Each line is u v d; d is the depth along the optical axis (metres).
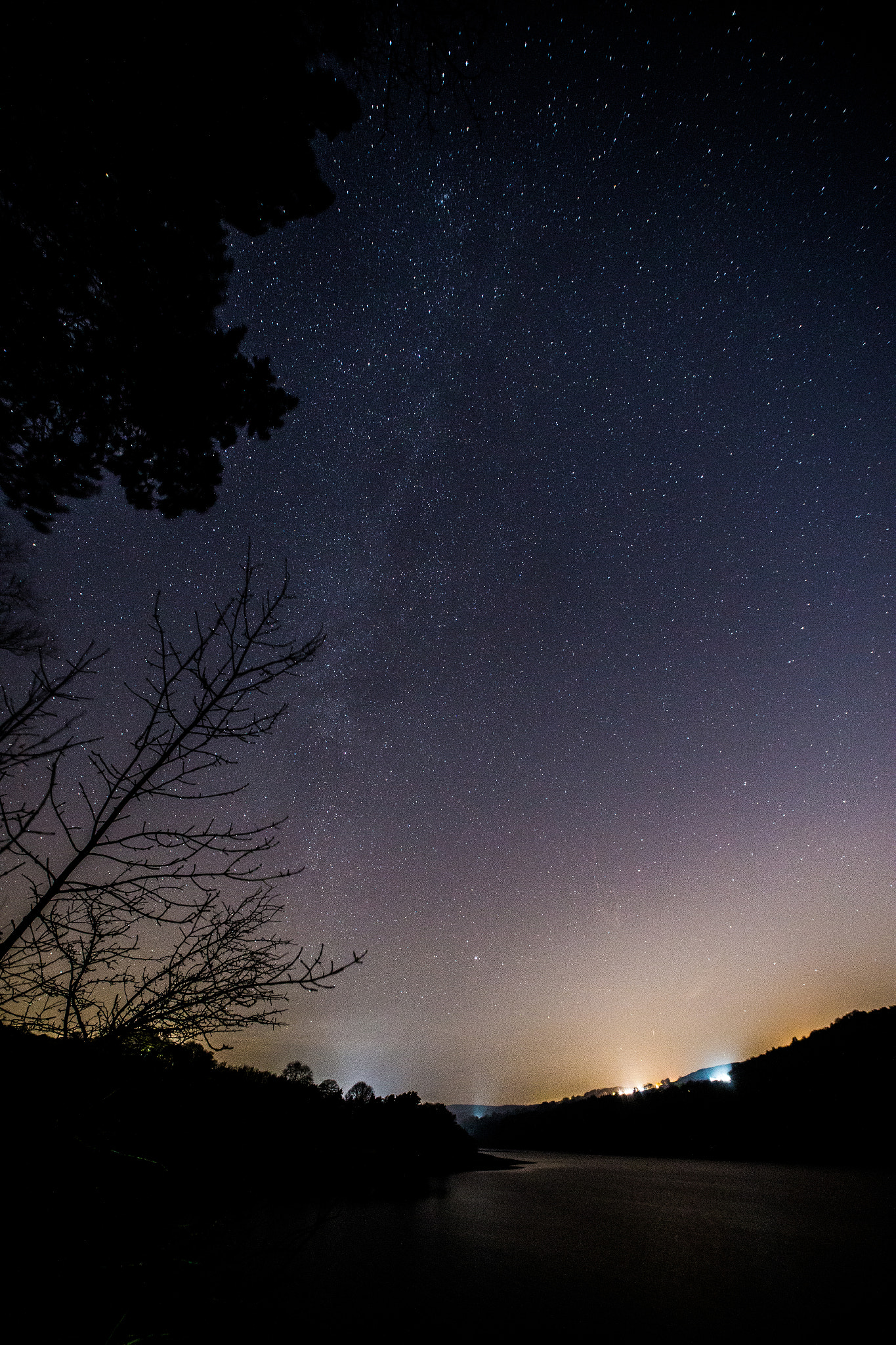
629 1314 13.20
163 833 2.04
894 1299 13.89
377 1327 11.17
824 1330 12.37
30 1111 1.78
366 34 3.46
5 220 3.19
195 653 2.17
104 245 3.43
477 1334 11.67
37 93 2.98
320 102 3.60
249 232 3.93
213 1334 1.51
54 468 3.94
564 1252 19.08
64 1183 1.76
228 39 3.21
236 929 2.09
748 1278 15.95
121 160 3.29
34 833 1.89
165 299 3.72
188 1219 1.83
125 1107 1.90
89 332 3.60
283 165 3.70
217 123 3.43
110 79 3.09
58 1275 1.66
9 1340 1.54
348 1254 17.31
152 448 4.16
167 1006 1.95
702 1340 11.91
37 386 3.63
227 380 4.09
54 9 2.85
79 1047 1.87
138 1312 1.59
